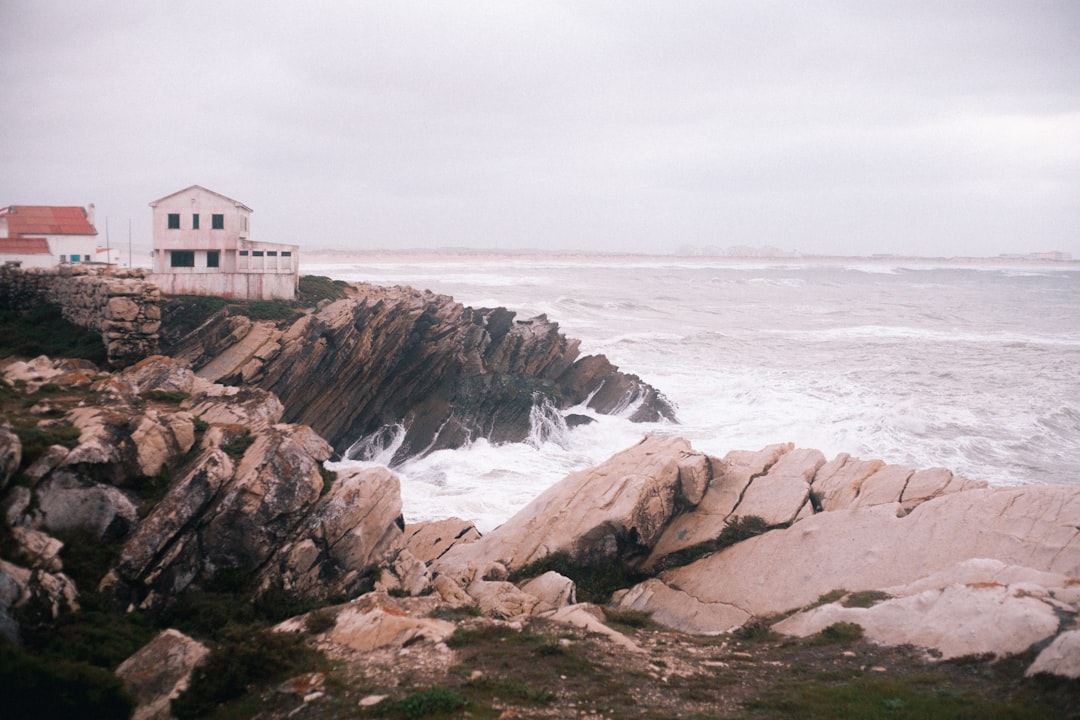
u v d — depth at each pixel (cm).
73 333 3609
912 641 1812
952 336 8794
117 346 3275
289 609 2138
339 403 4388
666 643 1991
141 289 3341
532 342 5434
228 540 2192
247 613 2069
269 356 3831
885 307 12394
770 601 2309
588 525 2659
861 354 7356
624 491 2730
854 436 4444
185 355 3747
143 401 2717
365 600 2038
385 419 4669
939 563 2245
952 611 1834
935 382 5997
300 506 2302
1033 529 2239
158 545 2088
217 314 3912
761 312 11262
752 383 5928
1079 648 1501
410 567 2452
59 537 1997
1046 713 1382
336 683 1578
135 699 1526
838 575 2330
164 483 2283
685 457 2977
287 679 1612
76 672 1449
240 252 4972
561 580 2423
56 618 1786
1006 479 3766
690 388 5816
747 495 2823
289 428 2544
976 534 2295
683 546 2670
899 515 2481
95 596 1922
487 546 2755
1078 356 7294
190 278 4472
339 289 5578
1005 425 4731
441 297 5750
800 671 1734
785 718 1456
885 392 5616
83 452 2120
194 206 4912
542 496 2959
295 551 2238
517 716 1438
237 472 2292
